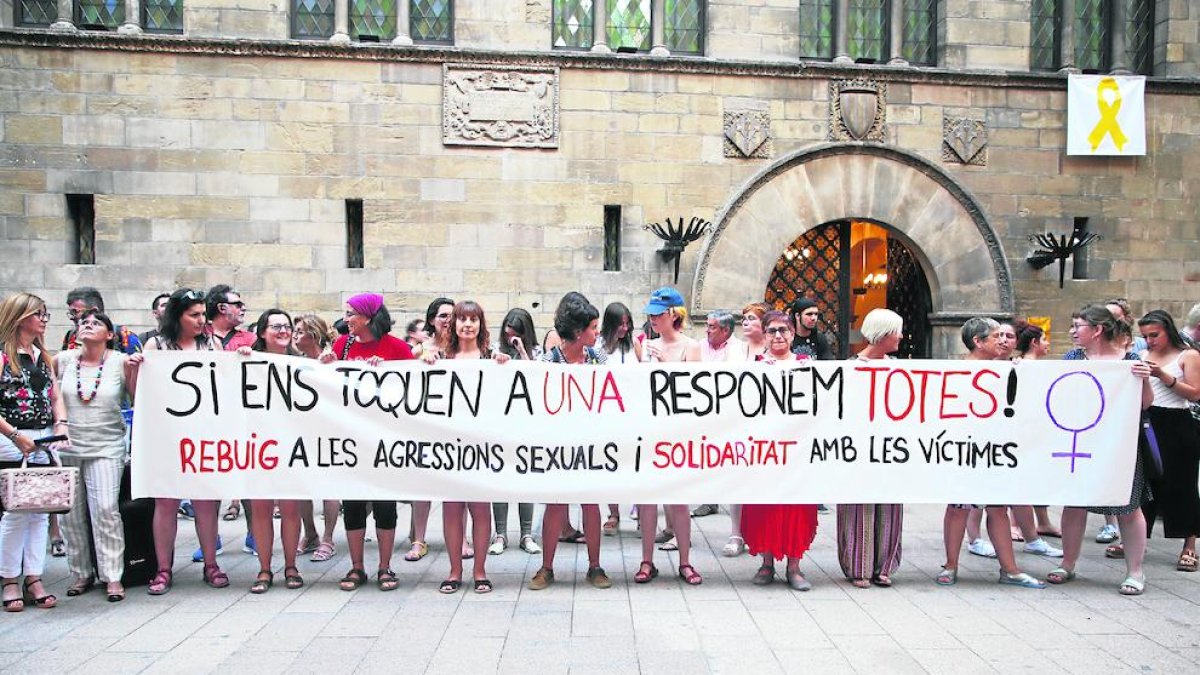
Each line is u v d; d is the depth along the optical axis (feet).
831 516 25.43
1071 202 34.50
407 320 31.91
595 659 13.43
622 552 20.65
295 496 17.06
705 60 32.45
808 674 12.92
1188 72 35.01
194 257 30.89
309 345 19.90
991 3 34.04
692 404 17.33
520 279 32.35
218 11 30.78
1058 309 34.50
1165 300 34.99
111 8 31.19
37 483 14.78
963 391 17.39
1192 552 18.95
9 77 29.89
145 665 13.11
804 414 17.31
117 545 16.65
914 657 13.64
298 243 31.32
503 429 17.20
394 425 17.15
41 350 16.76
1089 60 35.55
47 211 30.14
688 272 32.91
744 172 33.12
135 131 30.48
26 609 15.92
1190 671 13.10
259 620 15.26
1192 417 18.90
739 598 16.74
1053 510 26.45
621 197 32.63
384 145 31.63
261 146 31.07
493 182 32.14
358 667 13.05
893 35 33.86
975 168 34.09
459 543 17.29
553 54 31.91
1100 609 16.17
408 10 32.04
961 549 21.13
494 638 14.35
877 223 34.09
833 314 36.01
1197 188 35.14
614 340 22.31
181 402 16.87
